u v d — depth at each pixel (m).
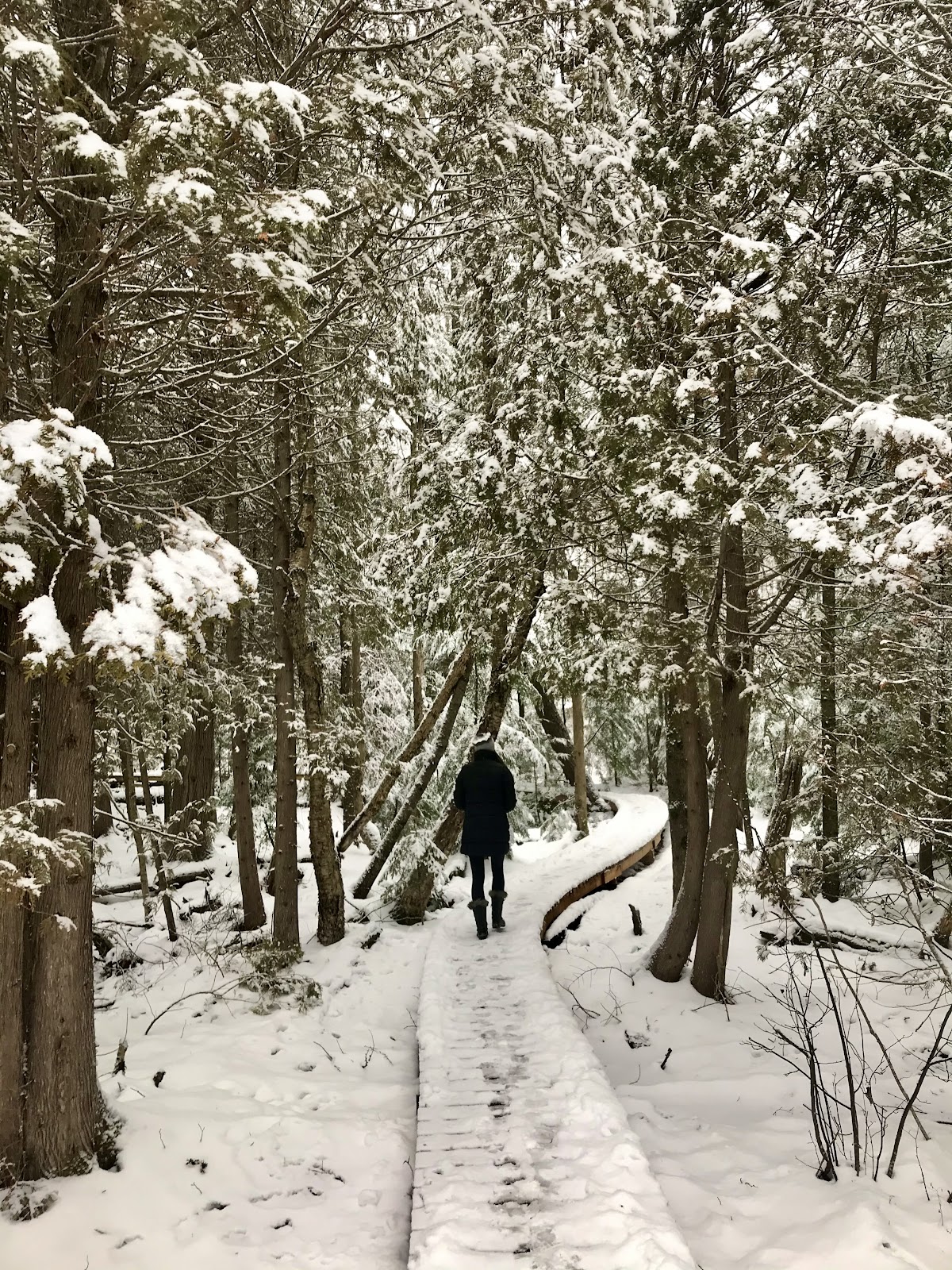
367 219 4.77
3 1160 3.65
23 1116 3.72
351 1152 4.36
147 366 4.35
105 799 7.89
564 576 8.66
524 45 4.92
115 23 3.54
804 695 11.02
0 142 3.49
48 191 3.71
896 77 5.67
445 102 4.84
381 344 7.50
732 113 7.02
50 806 3.54
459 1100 4.35
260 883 9.97
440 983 6.37
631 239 6.29
